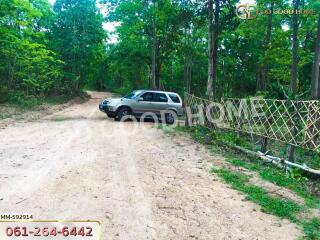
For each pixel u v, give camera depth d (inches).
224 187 286.8
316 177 336.5
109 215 215.9
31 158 348.2
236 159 396.8
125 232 195.2
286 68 954.1
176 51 1305.4
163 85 1599.4
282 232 207.9
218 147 463.8
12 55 941.2
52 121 666.8
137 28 1116.5
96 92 2199.8
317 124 355.9
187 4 733.9
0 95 879.7
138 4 1059.9
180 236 194.2
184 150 433.7
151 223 208.4
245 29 1115.9
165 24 1119.0
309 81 1077.1
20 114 732.7
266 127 428.5
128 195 253.0
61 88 1376.7
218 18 679.1
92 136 497.7
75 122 657.6
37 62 1045.2
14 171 299.3
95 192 255.1
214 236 197.0
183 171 329.7
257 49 1337.4
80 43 1380.4
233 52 1427.2
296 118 378.3
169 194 261.0
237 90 1558.8
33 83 1003.3
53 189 256.7
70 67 1424.7
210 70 603.2
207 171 335.6
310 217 233.3
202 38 1325.0
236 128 490.0
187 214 225.3
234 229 207.8
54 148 400.8
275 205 247.9
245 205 248.1
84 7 1401.3
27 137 467.2
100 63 1558.8
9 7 895.1
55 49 1363.2
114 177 295.6
